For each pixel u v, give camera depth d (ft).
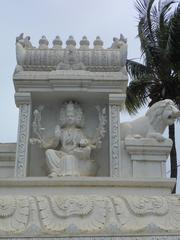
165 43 52.34
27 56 22.44
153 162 20.61
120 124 21.86
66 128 21.98
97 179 18.63
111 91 21.84
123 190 18.71
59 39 23.62
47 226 16.55
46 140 21.79
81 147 20.97
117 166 20.36
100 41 23.61
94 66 22.30
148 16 52.75
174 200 17.56
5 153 21.77
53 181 18.56
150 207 17.08
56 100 22.86
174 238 16.46
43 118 22.95
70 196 17.43
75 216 16.75
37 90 21.80
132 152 20.68
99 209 16.93
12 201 17.15
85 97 22.53
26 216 16.78
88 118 23.11
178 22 51.60
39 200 17.21
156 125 21.83
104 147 21.97
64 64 22.18
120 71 22.27
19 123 21.27
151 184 18.80
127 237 16.37
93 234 16.37
